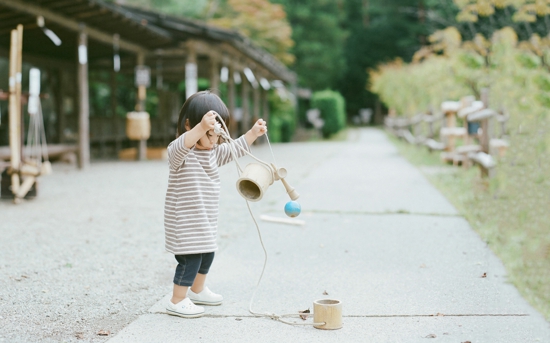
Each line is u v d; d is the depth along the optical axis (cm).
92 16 1021
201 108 290
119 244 465
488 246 441
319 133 2852
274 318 288
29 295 331
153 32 1168
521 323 282
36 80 732
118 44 1213
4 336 266
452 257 409
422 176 918
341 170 1035
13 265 398
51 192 773
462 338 261
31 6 903
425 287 340
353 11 4953
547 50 766
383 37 4722
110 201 696
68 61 1414
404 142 2023
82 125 1094
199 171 285
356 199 678
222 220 564
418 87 1748
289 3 4000
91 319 291
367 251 429
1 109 1236
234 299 320
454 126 1145
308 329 273
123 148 1712
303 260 405
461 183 789
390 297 321
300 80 3938
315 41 4034
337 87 4909
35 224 548
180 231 281
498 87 843
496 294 327
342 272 373
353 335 264
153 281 361
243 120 1928
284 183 284
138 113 1318
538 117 557
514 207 505
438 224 525
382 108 5016
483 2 952
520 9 919
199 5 2473
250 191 289
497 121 778
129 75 1769
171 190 288
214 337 262
